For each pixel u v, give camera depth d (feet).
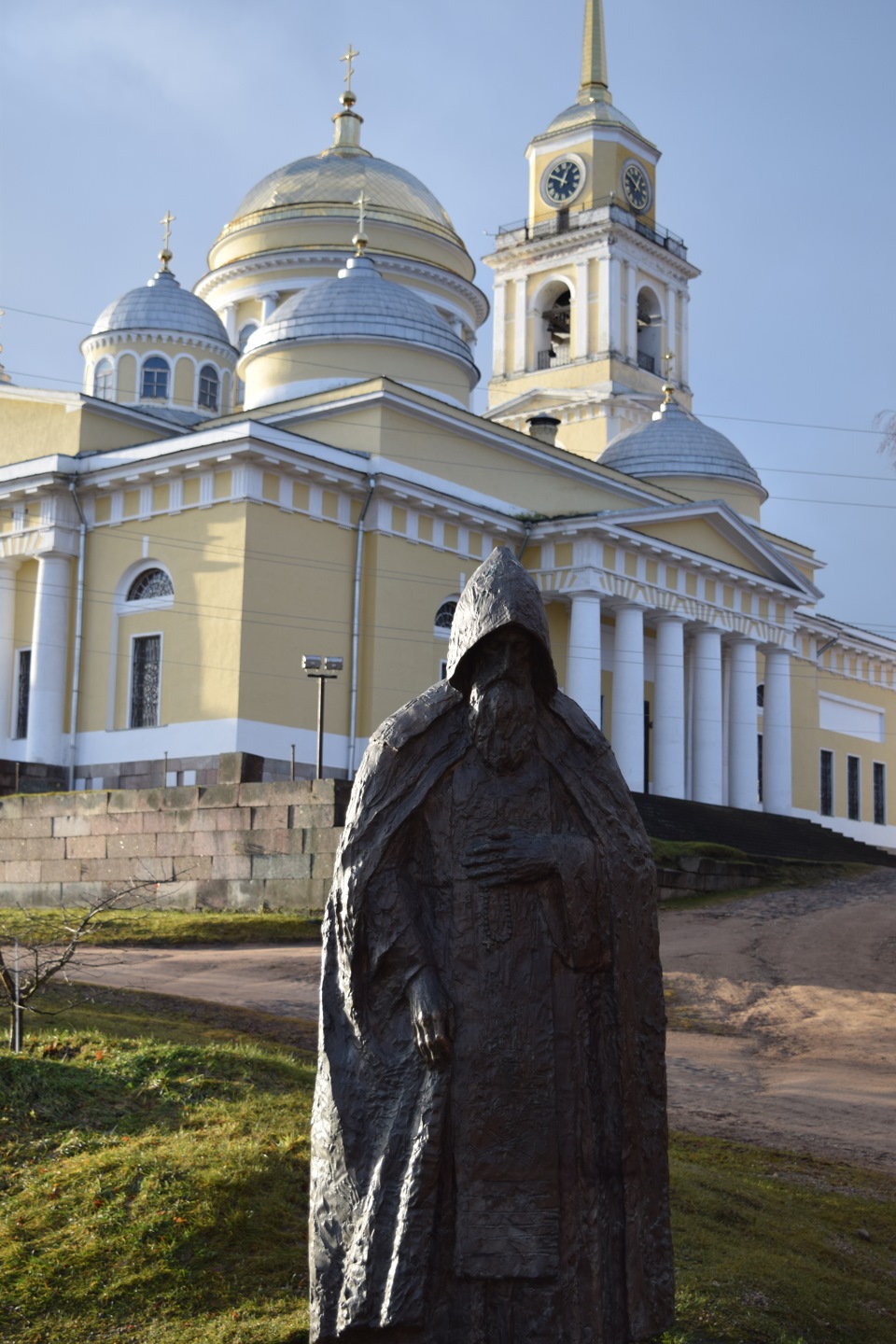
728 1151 42.29
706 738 158.10
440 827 19.13
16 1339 24.97
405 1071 18.35
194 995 62.03
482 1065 18.24
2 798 105.60
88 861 99.81
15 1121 33.06
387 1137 18.16
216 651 121.19
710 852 118.11
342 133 197.77
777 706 170.71
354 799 19.25
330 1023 19.02
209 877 93.97
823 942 89.15
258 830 92.53
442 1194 17.99
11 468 131.44
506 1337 17.84
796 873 124.16
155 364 179.32
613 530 144.46
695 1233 31.45
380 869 18.72
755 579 162.81
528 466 152.35
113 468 127.85
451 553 138.62
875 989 76.28
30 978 45.75
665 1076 19.60
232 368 183.42
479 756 19.40
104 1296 26.25
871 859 156.56
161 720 123.85
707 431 183.62
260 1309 25.98
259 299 186.60
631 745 147.23
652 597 151.02
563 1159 18.25
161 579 127.24
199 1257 27.55
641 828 20.01
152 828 97.25
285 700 122.62
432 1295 17.78
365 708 128.77
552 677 19.80
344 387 140.87
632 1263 18.60
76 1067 36.55
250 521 121.39
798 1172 40.37
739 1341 26.55
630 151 209.67
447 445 143.54
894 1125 48.42
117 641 128.06
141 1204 29.04
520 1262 17.80
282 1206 29.76
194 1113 34.50
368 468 132.57
